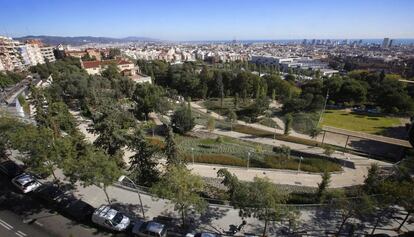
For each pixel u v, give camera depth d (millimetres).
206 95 115438
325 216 30672
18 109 72188
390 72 181000
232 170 42906
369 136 56469
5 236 26594
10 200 32500
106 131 39812
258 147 51688
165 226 27109
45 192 33000
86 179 27547
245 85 110312
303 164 45000
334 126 73938
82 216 29203
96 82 99625
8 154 44062
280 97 109125
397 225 29328
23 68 162750
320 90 101938
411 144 52469
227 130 67375
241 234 27516
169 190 26125
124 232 27719
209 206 32125
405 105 83188
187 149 50688
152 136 59562
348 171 44812
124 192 34719
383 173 41938
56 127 49906
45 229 27812
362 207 24875
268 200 24500
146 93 83688
